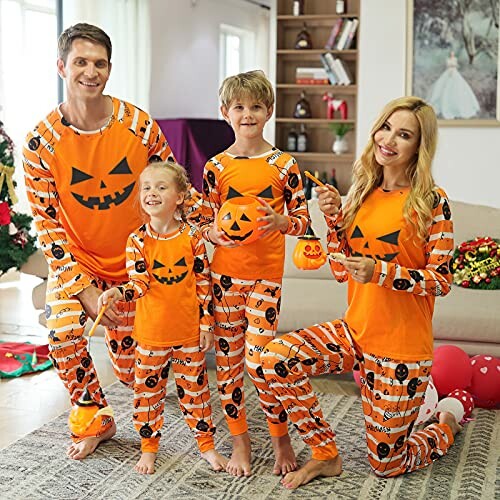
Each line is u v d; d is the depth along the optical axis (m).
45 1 7.05
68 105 2.78
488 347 3.65
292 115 8.04
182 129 6.59
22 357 4.04
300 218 2.71
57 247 2.81
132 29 7.24
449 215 2.59
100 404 2.97
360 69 6.59
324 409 3.41
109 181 2.83
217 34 9.14
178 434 3.11
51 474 2.73
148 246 2.71
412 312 2.60
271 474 2.74
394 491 2.61
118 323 2.80
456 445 3.01
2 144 4.67
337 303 3.82
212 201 2.76
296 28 7.97
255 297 2.69
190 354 2.76
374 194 2.70
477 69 6.35
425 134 2.55
